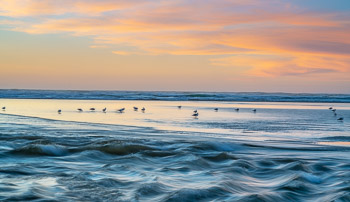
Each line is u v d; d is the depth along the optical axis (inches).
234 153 629.9
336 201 342.3
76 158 535.5
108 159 544.1
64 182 377.1
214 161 544.4
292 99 4003.4
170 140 744.3
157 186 370.3
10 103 2484.0
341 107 2659.9
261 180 429.1
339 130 1038.4
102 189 354.9
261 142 765.3
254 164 523.5
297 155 619.5
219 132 950.4
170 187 371.9
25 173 422.3
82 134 826.2
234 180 412.5
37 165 474.3
